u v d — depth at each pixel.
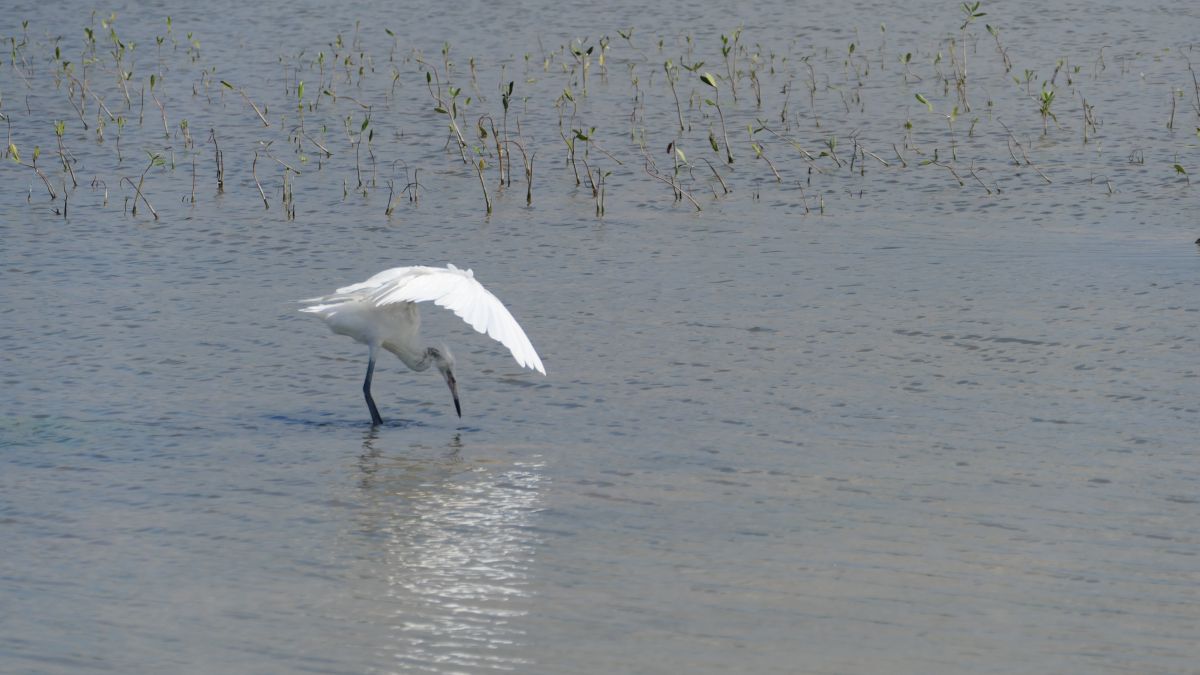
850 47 31.55
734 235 19.94
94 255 19.06
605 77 31.34
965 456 11.83
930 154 24.67
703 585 9.42
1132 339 14.89
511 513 10.78
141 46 35.12
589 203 22.00
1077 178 22.77
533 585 9.47
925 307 16.28
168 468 11.81
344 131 26.86
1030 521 10.43
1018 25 36.22
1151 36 34.41
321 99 29.44
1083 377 13.83
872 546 10.03
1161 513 10.53
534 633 8.73
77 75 31.66
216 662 8.38
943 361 14.43
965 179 23.00
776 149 25.30
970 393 13.47
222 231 20.38
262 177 23.66
